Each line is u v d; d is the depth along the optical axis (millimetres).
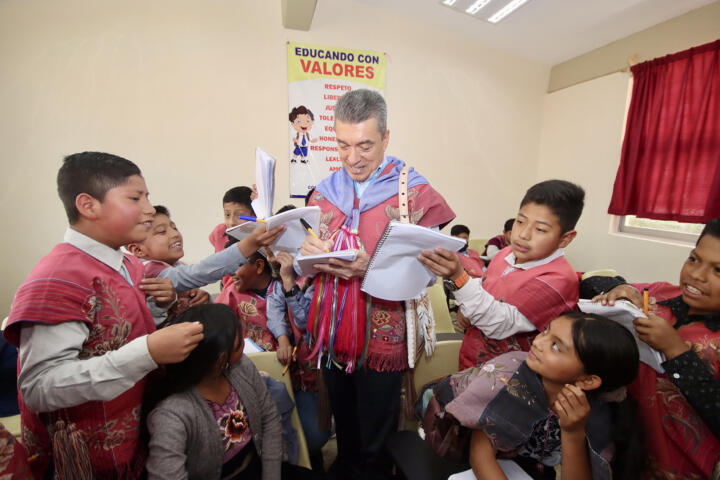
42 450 748
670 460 789
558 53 3676
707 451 736
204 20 2938
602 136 3467
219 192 3166
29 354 635
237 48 3041
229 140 3129
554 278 917
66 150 2756
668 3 2650
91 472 696
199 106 3020
